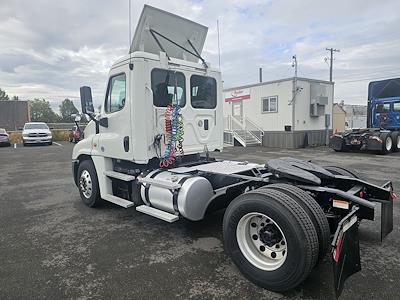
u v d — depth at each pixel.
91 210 5.71
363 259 3.57
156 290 3.01
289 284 2.84
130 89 4.61
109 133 5.18
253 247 3.20
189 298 2.88
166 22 5.08
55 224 4.96
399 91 16.06
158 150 4.70
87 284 3.14
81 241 4.24
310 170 3.90
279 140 19.30
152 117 4.64
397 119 16.22
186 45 5.49
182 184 4.05
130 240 4.25
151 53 4.77
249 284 3.11
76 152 6.07
